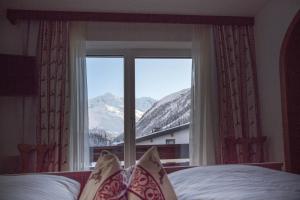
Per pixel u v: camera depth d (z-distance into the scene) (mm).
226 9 2844
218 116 2875
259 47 2953
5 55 2580
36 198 1354
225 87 2893
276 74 2654
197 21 2900
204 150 2814
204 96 2867
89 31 2893
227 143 2836
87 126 2768
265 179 1745
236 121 2846
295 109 2479
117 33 2922
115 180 1572
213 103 2895
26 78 2615
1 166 2666
